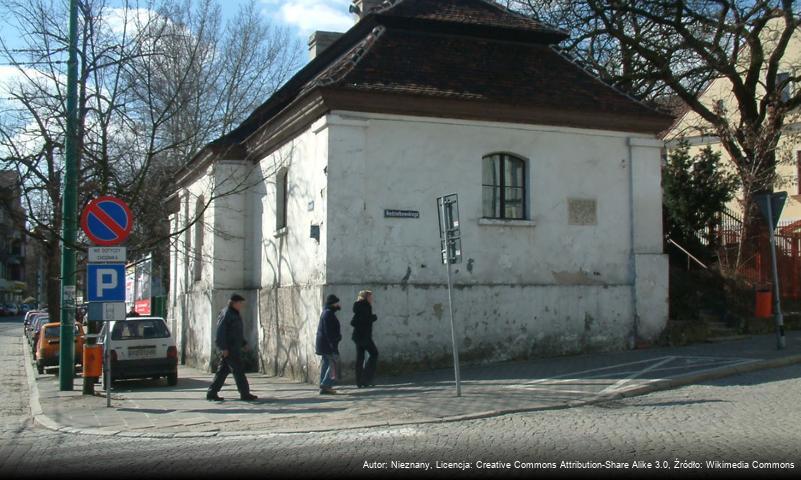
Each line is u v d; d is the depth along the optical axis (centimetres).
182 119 2053
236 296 1316
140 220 1956
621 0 2259
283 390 1429
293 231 1684
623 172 1681
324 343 1320
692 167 2206
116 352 1669
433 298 1512
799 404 1019
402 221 1502
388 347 1474
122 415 1188
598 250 1648
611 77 2308
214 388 1311
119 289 1266
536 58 1753
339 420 1043
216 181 2025
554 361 1524
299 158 1653
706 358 1441
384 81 1503
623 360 1479
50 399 1417
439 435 910
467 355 1528
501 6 1859
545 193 1616
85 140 1767
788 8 2186
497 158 1609
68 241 1538
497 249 1570
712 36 2314
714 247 2155
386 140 1502
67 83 1545
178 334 2517
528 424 958
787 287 2080
